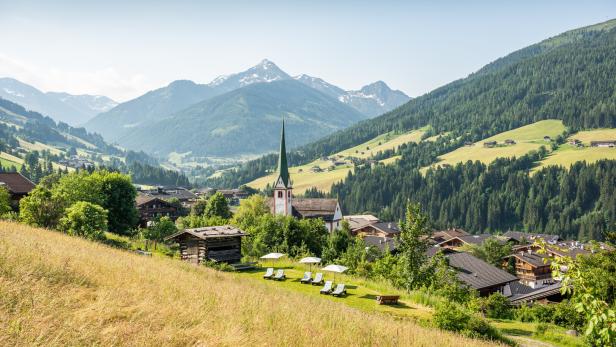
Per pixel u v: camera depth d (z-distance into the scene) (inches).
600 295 459.8
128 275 748.6
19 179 2938.0
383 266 1881.2
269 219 2886.3
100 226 1892.2
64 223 1812.3
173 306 571.2
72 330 412.5
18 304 453.1
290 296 1003.3
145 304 553.9
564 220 7470.5
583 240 6186.0
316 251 2805.1
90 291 603.8
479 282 2121.1
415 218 1670.8
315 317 695.7
